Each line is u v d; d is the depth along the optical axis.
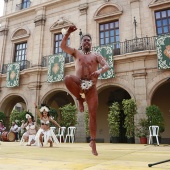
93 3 18.22
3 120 18.73
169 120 16.56
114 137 13.66
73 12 19.11
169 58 13.61
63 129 14.36
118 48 16.16
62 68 17.22
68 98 21.53
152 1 15.92
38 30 20.12
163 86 17.39
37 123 16.03
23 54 21.20
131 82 14.63
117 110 13.77
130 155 4.05
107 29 17.45
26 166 2.45
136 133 13.07
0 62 21.52
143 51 14.26
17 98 21.50
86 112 14.27
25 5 22.62
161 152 5.00
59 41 19.52
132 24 16.16
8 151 5.18
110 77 15.04
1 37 22.47
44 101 17.94
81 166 2.44
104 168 2.28
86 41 3.55
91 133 3.43
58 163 2.73
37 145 8.20
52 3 20.11
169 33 14.69
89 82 3.16
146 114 12.71
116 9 17.20
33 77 18.50
